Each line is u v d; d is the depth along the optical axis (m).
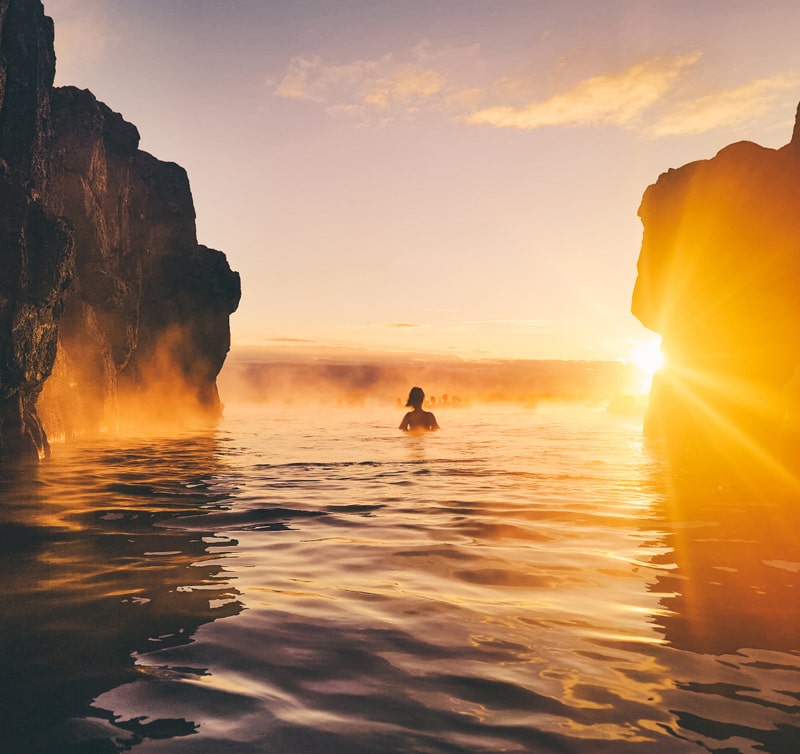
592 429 21.97
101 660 3.26
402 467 11.45
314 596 4.32
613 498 8.35
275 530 6.39
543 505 7.76
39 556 5.37
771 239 15.57
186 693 2.89
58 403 17.16
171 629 3.70
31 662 3.23
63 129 19.34
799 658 3.29
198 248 28.31
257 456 13.33
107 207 22.00
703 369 16.92
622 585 4.58
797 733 2.52
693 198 17.67
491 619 3.86
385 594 4.37
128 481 9.70
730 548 5.70
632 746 2.42
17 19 13.83
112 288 20.44
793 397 12.70
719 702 2.79
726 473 11.05
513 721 2.62
